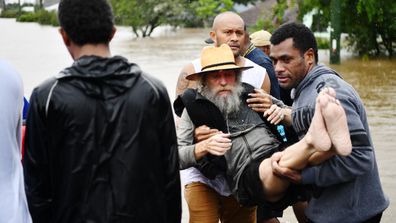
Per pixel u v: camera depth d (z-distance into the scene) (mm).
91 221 3680
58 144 3699
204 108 5043
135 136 3701
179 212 3928
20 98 3867
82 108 3668
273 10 28000
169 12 48250
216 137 4812
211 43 6750
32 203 3777
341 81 4324
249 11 49938
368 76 20781
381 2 25281
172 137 3859
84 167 3680
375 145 10727
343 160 4129
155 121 3766
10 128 3748
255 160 4938
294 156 4211
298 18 26938
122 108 3697
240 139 5016
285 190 4586
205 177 5258
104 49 3805
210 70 4941
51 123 3691
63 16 3740
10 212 3658
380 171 9133
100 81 3684
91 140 3672
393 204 7758
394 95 16562
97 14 3732
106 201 3689
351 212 4281
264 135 5055
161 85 3834
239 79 5102
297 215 6227
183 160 4961
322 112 3955
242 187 4902
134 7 45781
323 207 4324
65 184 3701
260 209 6160
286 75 4523
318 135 3979
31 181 3771
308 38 4496
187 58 27359
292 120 4547
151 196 3770
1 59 3861
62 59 27078
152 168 3768
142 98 3723
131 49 32875
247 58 6301
